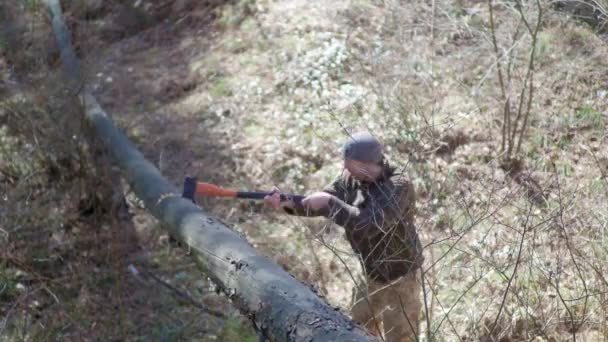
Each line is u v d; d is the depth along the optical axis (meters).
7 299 6.00
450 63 7.80
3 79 7.64
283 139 7.51
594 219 5.27
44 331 5.52
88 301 5.88
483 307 5.12
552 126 6.96
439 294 5.39
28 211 6.66
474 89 7.12
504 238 5.25
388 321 4.57
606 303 4.51
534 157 6.68
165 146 7.87
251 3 9.64
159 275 6.21
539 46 7.58
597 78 7.39
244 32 9.33
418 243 4.50
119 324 5.57
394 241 4.39
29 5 9.66
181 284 6.09
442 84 7.59
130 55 9.86
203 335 5.50
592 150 6.63
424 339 4.89
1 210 6.60
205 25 9.91
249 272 4.32
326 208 4.47
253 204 6.84
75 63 7.74
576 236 5.08
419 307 4.59
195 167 7.50
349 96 7.70
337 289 5.75
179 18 10.22
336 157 7.15
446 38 8.09
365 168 4.36
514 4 7.18
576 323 4.71
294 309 3.90
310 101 7.87
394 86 7.14
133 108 8.68
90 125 7.00
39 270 6.28
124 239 6.46
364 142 4.34
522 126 6.82
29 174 7.02
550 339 4.73
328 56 8.29
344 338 3.65
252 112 8.02
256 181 7.15
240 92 8.34
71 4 10.58
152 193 5.83
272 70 8.49
